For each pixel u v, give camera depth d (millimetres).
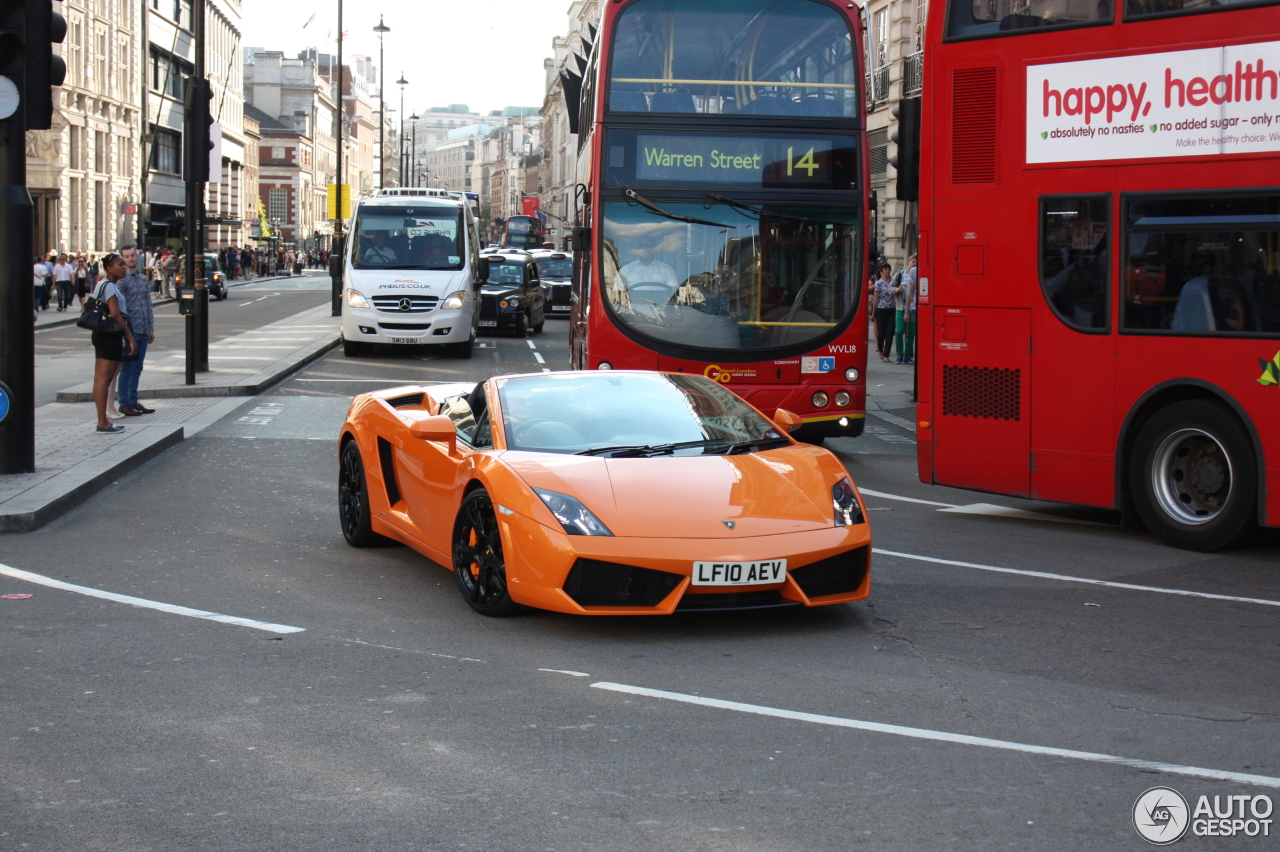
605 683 5316
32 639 6035
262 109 142125
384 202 26297
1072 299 9039
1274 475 8078
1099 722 4844
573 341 15906
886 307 24797
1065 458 9125
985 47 9398
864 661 5699
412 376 21672
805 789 4109
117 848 3654
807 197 12219
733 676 5434
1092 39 8844
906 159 9750
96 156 58625
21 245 10391
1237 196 8203
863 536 6215
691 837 3723
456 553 6730
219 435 14219
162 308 46781
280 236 131625
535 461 6398
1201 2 8336
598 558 5848
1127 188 8711
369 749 4500
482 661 5660
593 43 14031
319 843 3686
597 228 12188
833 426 12312
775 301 12203
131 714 4902
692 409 7195
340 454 8680
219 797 4043
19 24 10164
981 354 9531
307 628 6273
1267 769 4336
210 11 84500
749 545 5922
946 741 4602
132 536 8742
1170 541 8656
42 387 19219
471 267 26484
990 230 9438
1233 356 8250
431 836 3732
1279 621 6574
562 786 4137
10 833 3760
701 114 12211
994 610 6746
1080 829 3797
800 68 12297
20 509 8945
